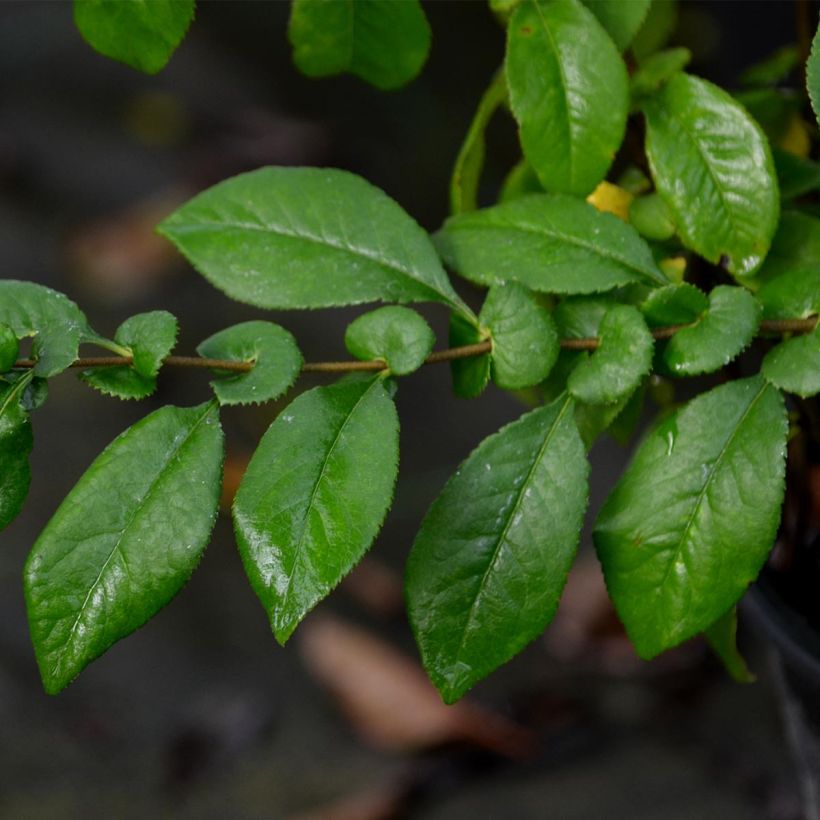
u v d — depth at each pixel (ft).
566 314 2.64
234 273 2.63
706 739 3.79
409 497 4.83
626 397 2.56
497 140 6.12
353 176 2.66
